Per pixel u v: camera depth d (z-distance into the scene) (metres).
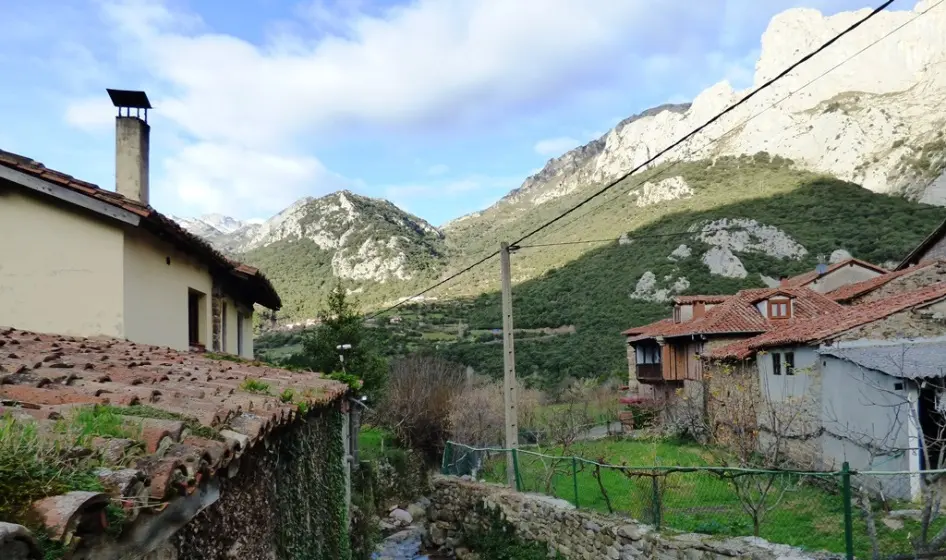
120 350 6.98
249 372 8.30
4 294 8.23
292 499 6.07
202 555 3.49
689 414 21.23
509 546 13.64
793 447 15.41
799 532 9.11
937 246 26.80
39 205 8.42
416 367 30.05
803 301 24.77
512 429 15.23
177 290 10.49
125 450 2.62
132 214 8.40
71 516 1.88
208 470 3.07
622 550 10.03
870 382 12.08
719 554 8.35
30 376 3.90
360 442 25.78
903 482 11.11
